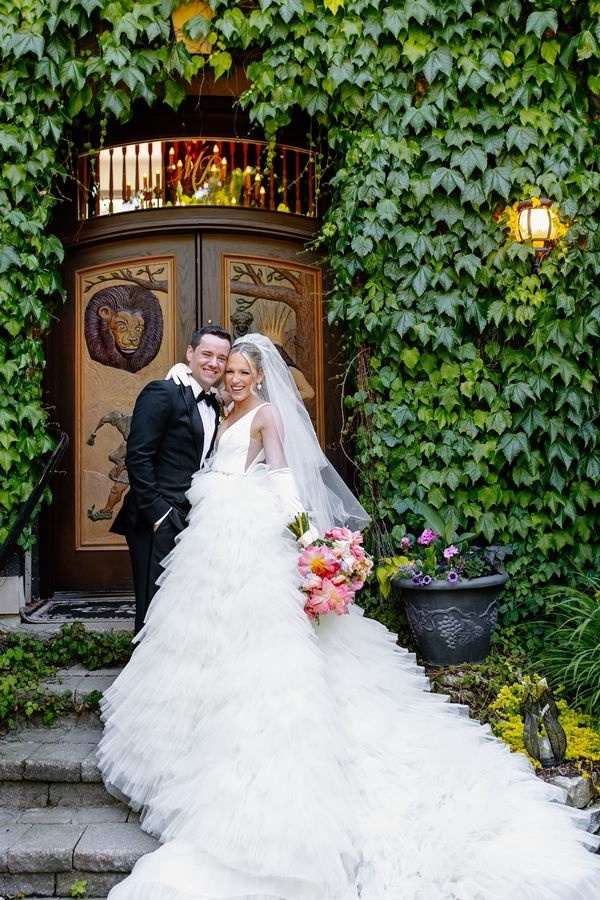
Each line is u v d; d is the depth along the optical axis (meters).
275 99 4.35
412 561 3.97
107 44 4.26
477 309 4.27
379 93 4.27
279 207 4.87
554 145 4.29
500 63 4.24
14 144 4.20
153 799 2.76
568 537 4.29
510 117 4.29
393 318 4.27
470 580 3.76
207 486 3.16
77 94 4.34
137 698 2.97
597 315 4.23
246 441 3.22
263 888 2.41
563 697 3.71
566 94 4.29
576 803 3.06
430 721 3.12
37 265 4.28
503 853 2.55
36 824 2.96
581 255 4.25
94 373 4.84
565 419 4.29
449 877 2.49
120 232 4.79
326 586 2.91
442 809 2.71
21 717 3.52
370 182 4.25
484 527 4.26
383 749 2.87
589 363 4.28
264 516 3.02
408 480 4.33
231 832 2.46
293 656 2.77
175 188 4.84
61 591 4.78
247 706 2.69
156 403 3.36
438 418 4.30
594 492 4.29
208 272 4.84
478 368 4.29
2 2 4.20
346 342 4.69
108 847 2.76
